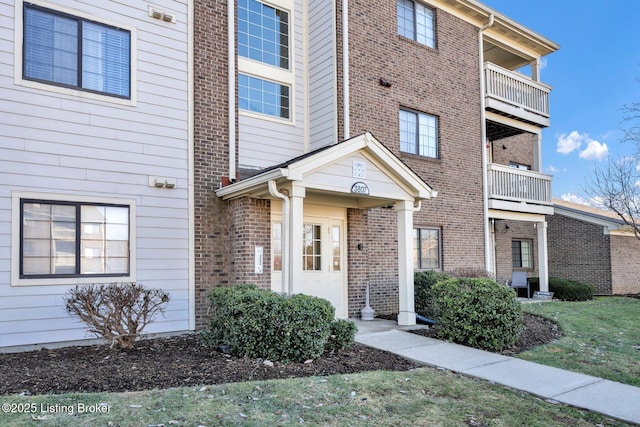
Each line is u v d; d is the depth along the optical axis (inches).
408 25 499.2
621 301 582.6
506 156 724.7
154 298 317.1
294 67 444.5
